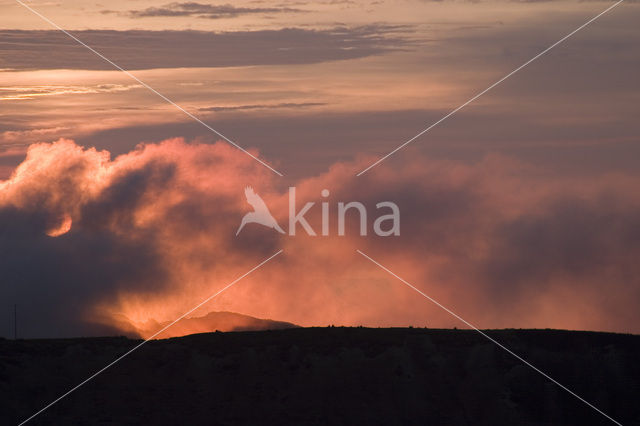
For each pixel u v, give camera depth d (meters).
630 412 50.47
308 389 50.97
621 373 54.28
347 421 48.25
